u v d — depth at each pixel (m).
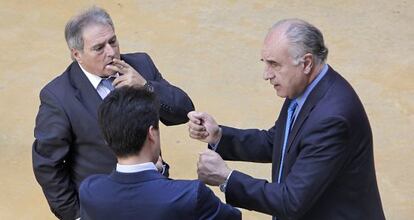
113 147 6.18
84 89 8.30
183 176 12.49
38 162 8.30
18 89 14.91
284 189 7.20
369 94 14.54
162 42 16.44
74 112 8.23
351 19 17.16
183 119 8.82
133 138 6.09
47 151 8.27
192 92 14.71
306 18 17.27
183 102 8.75
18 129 13.74
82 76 8.34
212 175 7.52
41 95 8.39
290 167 7.48
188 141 13.37
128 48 16.17
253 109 14.20
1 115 14.12
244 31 16.83
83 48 8.14
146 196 6.07
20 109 14.29
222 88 14.87
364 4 17.73
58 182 8.36
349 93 7.28
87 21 8.16
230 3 17.92
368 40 16.36
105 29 8.17
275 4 17.88
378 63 15.53
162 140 13.37
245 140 8.33
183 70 15.45
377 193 7.77
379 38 16.41
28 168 12.80
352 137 7.16
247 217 11.69
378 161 12.73
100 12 8.34
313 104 7.25
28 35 16.81
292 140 7.39
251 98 14.54
